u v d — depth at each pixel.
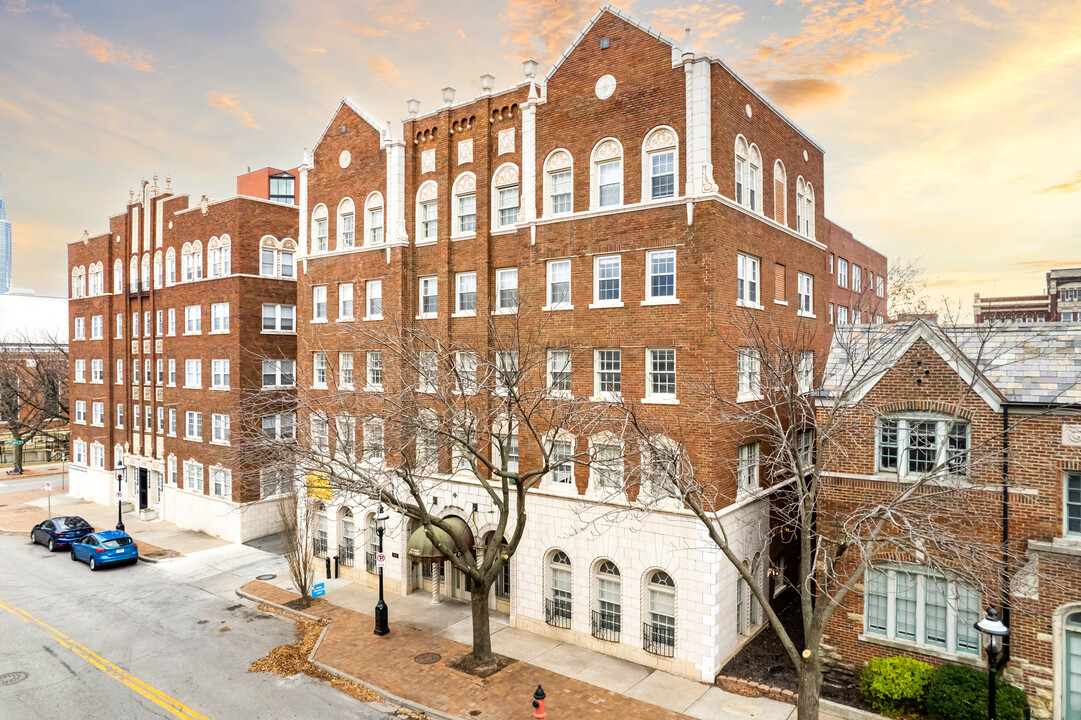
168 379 40.69
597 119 21.62
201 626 23.39
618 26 21.11
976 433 16.31
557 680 18.80
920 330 17.12
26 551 34.31
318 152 31.08
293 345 37.75
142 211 43.81
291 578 27.94
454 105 26.08
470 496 24.62
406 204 27.53
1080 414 15.02
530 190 23.20
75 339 50.59
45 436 69.06
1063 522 15.27
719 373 19.45
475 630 19.88
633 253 20.72
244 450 29.78
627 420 17.89
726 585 19.75
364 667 19.67
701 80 19.28
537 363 22.48
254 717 16.84
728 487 20.11
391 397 21.61
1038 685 15.31
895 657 16.77
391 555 27.12
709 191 19.12
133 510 44.16
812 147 27.61
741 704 17.39
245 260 35.62
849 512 17.89
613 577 20.92
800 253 25.86
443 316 26.09
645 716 16.70
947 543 14.39
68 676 19.25
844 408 16.16
